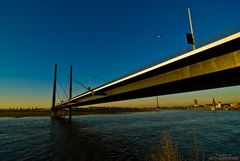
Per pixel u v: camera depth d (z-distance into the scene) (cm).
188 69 1656
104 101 4806
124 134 4372
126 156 2386
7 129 5669
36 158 2381
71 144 3238
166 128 5378
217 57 1385
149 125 6388
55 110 14050
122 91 2884
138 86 2442
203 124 6241
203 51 1375
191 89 2272
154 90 2466
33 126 6600
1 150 2847
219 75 1506
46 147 3025
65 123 7881
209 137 3669
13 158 2402
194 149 2647
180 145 2952
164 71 1925
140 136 4028
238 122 6619
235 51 1256
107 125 6650
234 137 3597
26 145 3216
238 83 1836
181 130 4850
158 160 2012
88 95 4675
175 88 2238
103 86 3266
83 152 2634
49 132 4894
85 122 8219
